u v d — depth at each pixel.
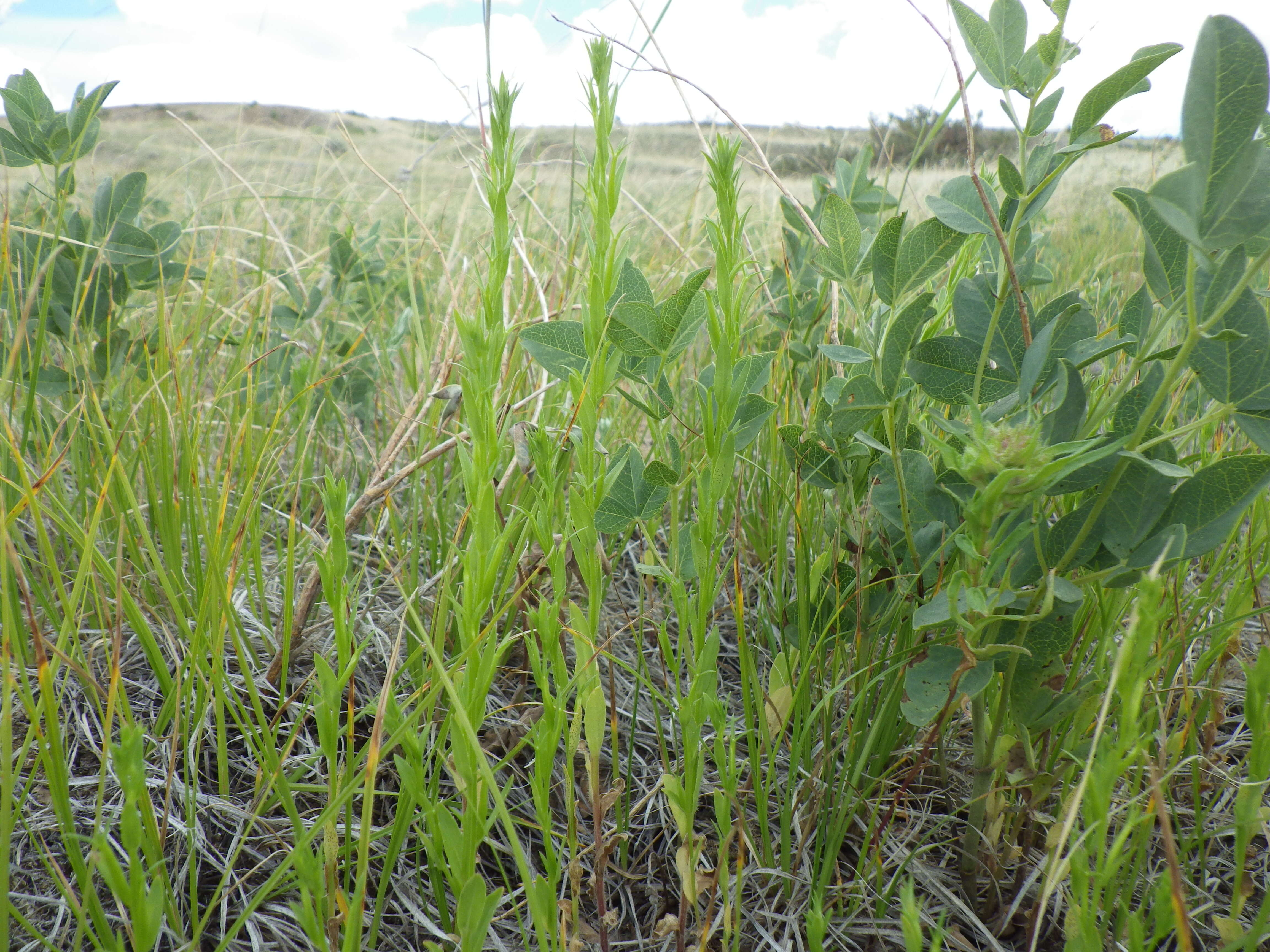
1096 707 1.13
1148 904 1.16
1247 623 1.77
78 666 1.13
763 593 1.63
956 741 1.50
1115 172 4.69
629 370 1.27
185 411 1.58
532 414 1.73
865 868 1.26
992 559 0.92
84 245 1.73
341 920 0.91
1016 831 1.21
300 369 2.19
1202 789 1.37
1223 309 0.86
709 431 0.97
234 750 1.39
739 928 1.06
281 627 1.68
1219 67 0.77
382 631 1.70
